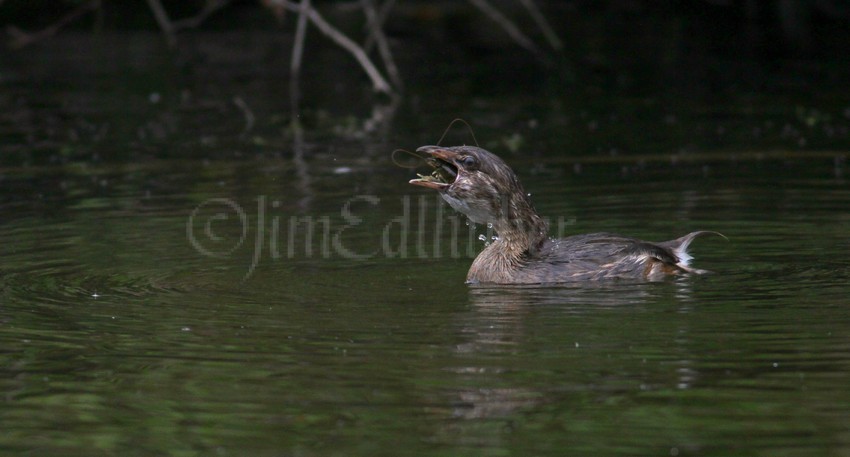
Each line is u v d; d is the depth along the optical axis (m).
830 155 19.67
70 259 13.54
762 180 17.73
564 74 30.56
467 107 26.23
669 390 8.68
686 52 33.12
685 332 10.05
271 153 21.23
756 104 25.61
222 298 11.69
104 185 18.52
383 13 31.69
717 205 15.98
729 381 8.82
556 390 8.74
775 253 13.09
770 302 10.95
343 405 8.57
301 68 31.67
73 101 27.16
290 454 7.79
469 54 33.66
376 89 28.56
